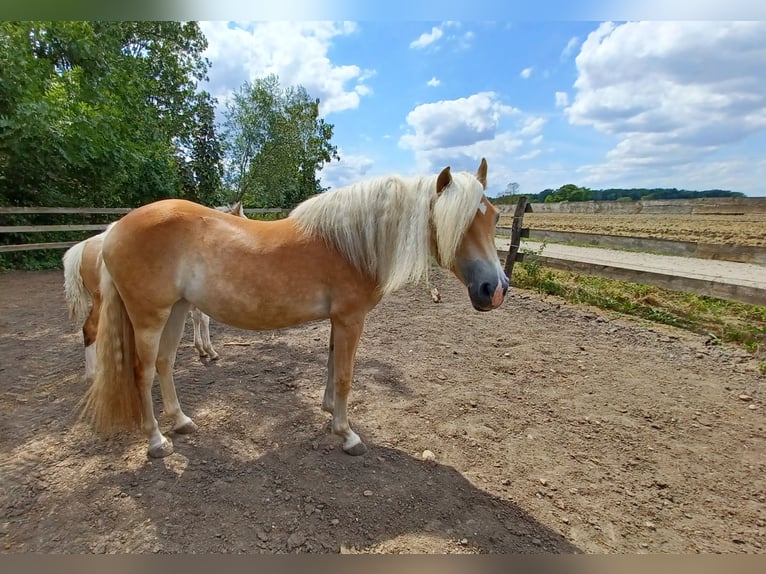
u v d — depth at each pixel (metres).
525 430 2.52
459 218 1.86
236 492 1.90
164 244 1.93
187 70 16.50
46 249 8.20
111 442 2.28
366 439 2.39
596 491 1.98
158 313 2.01
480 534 1.70
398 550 1.60
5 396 2.78
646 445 2.37
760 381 3.13
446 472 2.10
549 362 3.57
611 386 3.11
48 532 1.64
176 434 2.38
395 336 4.27
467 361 3.60
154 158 10.70
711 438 2.44
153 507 1.79
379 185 1.99
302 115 17.42
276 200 17.48
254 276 1.93
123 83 10.77
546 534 1.71
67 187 8.91
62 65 10.03
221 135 16.34
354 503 1.85
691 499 1.94
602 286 5.68
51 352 3.65
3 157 7.35
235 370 3.37
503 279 1.97
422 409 2.75
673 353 3.70
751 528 1.77
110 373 2.02
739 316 4.31
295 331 4.49
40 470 2.01
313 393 2.98
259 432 2.44
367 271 2.03
